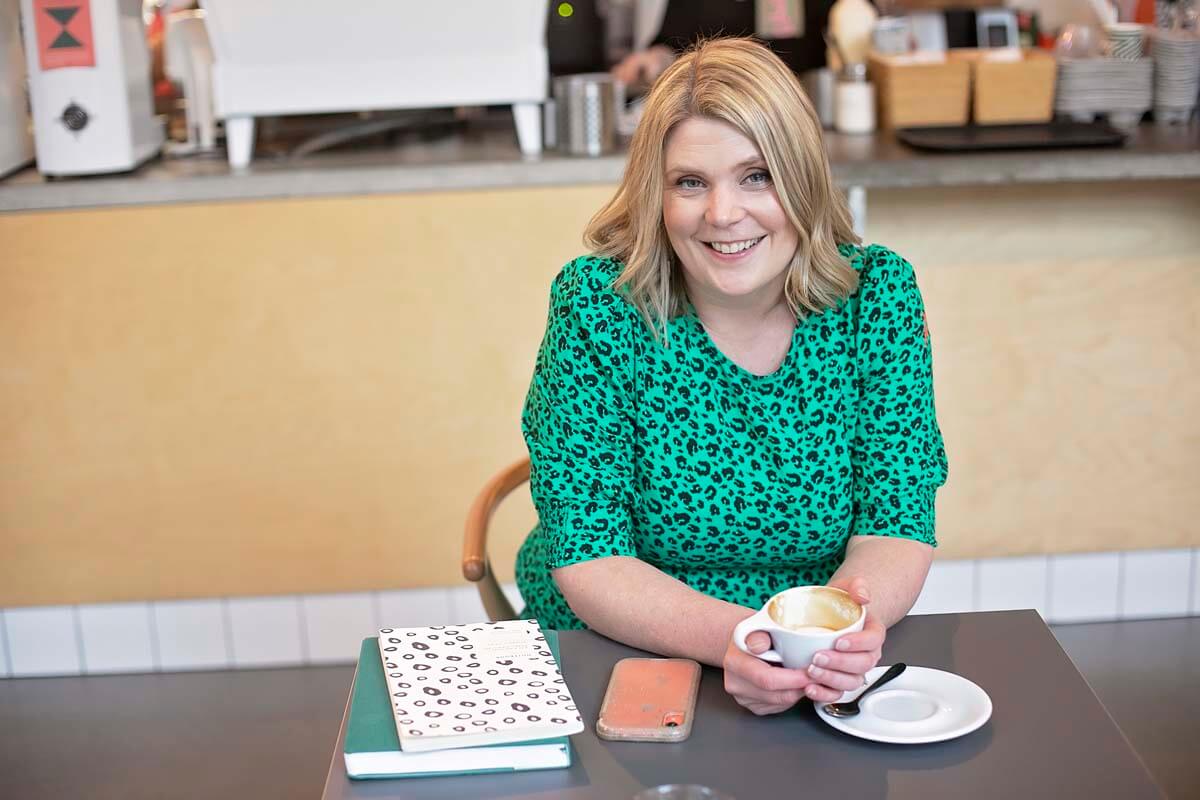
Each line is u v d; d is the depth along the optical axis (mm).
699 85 1298
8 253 2523
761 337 1450
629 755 1107
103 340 2588
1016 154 2434
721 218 1298
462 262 2555
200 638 2789
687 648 1274
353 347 2604
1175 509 2803
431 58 2506
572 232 2537
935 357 2713
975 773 1061
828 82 2807
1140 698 2553
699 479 1456
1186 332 2699
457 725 1083
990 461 2766
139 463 2668
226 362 2607
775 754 1101
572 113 2535
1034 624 1314
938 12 2936
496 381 2629
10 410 2627
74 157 2490
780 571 1543
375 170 2488
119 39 2471
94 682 2777
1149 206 2631
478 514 1715
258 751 2490
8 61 2584
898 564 1379
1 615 2771
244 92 2508
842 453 1467
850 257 1472
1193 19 2748
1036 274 2670
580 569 1391
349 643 2793
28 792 2385
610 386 1451
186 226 2520
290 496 2695
